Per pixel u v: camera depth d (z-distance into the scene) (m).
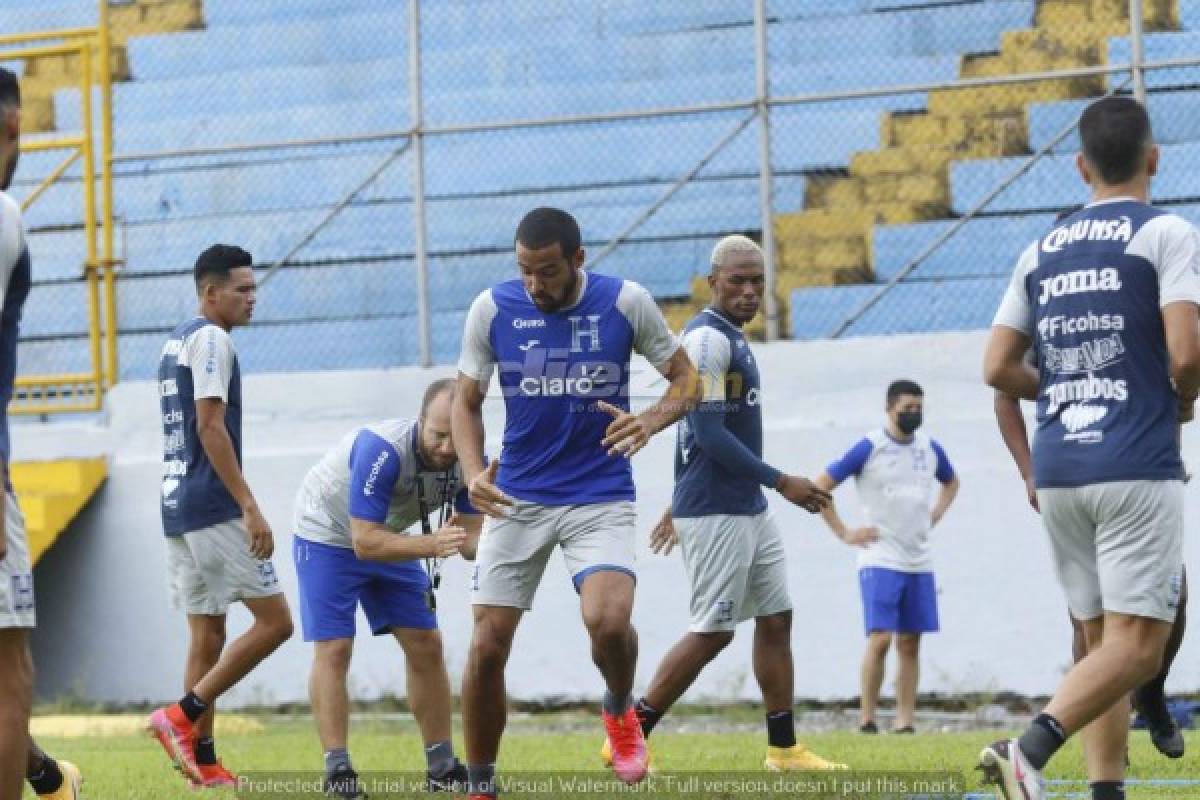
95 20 39.16
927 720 28.59
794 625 30.48
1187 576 28.59
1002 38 33.53
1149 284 12.51
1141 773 18.28
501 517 14.93
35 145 34.97
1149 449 12.40
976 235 32.53
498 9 36.47
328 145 35.62
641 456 31.12
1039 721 12.24
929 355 30.73
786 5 34.75
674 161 34.19
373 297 35.03
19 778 11.76
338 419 33.12
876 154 33.38
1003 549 29.70
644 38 35.38
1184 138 31.61
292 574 32.50
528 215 14.95
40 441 34.03
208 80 37.34
